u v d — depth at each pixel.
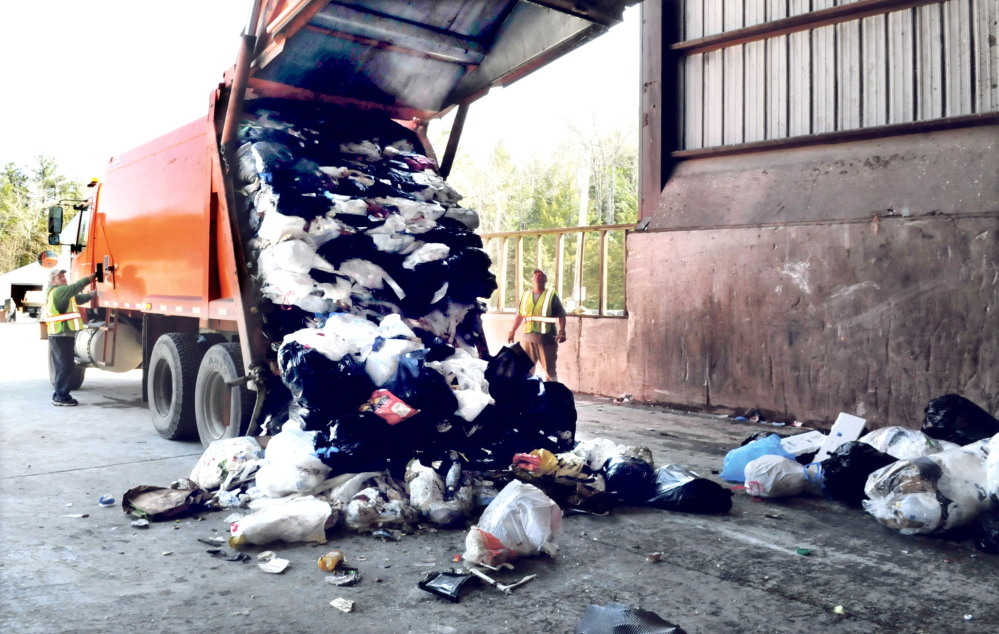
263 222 5.11
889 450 4.94
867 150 7.39
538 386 5.01
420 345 4.70
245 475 4.61
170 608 2.99
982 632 2.87
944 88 6.89
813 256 7.36
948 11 6.84
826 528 4.27
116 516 4.27
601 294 9.79
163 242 6.78
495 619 2.94
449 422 4.43
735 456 5.37
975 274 6.33
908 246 6.72
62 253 10.17
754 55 8.22
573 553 3.78
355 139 6.18
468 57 6.18
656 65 8.96
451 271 5.53
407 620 2.92
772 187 7.96
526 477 4.52
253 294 5.29
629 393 9.04
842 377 7.17
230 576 3.36
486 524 3.64
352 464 4.20
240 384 5.42
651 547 3.89
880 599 3.21
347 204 5.20
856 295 7.06
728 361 8.04
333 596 3.15
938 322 6.54
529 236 10.92
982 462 4.15
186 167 6.26
